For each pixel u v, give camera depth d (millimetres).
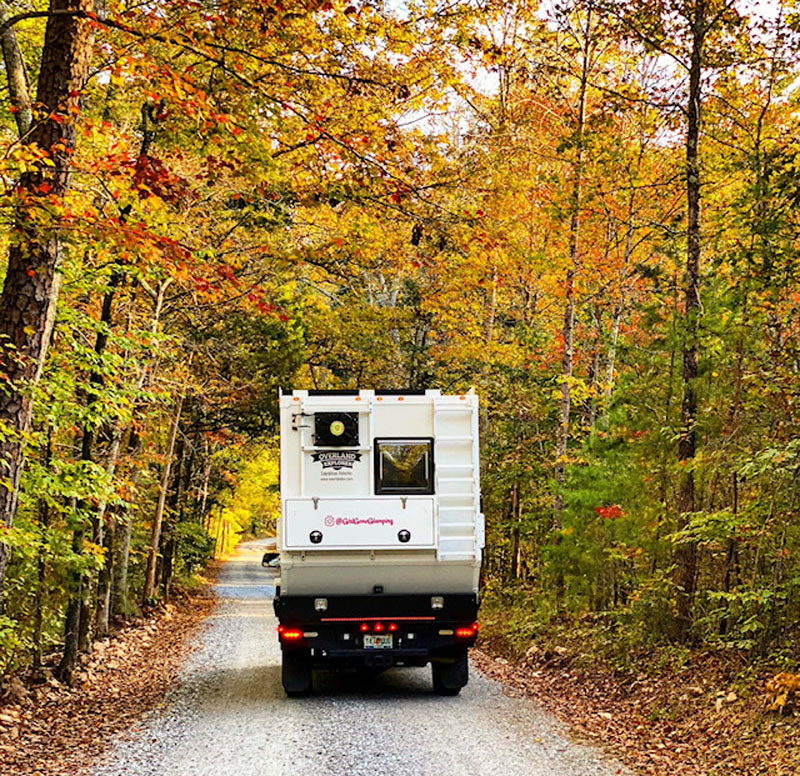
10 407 8492
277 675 13812
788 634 10555
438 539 11422
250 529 101875
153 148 13969
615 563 15000
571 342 19703
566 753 8367
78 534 12406
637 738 9039
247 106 8797
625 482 14141
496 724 9781
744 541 10523
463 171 10750
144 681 13547
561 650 14297
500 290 25297
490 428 26875
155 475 25609
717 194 18281
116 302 15438
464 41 9742
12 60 8469
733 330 11430
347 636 11648
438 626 11727
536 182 19578
